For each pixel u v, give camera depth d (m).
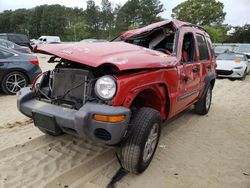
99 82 2.72
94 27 83.31
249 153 3.92
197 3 50.94
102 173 3.17
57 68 3.24
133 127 2.89
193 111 5.91
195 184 3.06
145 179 3.09
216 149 4.01
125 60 2.82
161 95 3.39
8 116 5.08
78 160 3.43
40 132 4.24
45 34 79.56
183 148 3.99
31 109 3.10
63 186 2.90
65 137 4.04
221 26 52.81
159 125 3.23
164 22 4.19
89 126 2.66
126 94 2.72
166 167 3.39
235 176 3.27
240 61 12.07
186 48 4.56
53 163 3.34
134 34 4.35
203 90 5.23
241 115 5.85
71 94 3.06
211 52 5.56
